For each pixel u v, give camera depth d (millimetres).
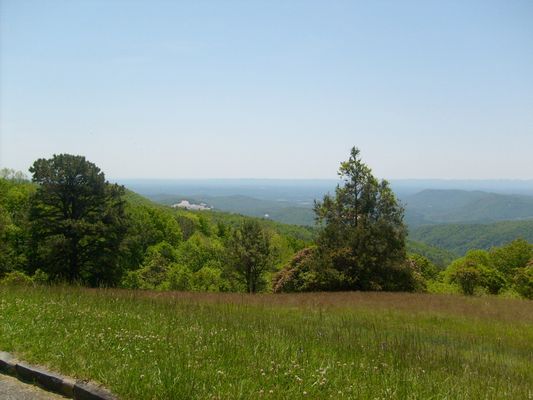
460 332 14125
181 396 4383
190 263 69062
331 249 33938
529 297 36531
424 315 17547
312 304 19422
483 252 57500
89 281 38469
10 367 5512
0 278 33375
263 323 9117
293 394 4633
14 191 55594
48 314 8148
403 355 7199
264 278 47531
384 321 15602
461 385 5703
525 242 56438
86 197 38625
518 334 14336
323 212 36781
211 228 107875
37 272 36688
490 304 21750
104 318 8094
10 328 6879
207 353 5969
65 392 4898
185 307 10938
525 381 6992
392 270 32906
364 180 35875
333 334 8969
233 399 4410
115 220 38406
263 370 5320
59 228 36562
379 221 33844
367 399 4691
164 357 5570
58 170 37375
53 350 5887
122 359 5508
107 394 4578
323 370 5391
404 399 4812
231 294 22922
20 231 41875
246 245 43781
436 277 59594
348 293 27141
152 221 76938
